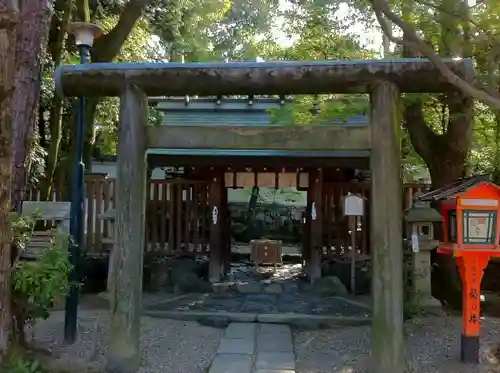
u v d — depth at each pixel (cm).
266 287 835
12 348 391
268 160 841
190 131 439
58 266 397
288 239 1614
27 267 386
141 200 438
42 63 439
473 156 869
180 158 847
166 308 677
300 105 597
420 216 647
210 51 1413
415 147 729
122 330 427
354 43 701
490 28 452
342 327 608
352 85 421
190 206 898
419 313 619
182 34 1227
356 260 865
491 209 441
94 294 768
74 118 833
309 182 888
